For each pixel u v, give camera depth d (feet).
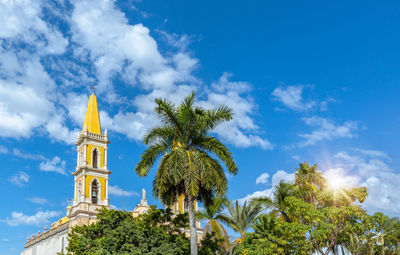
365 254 158.51
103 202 236.84
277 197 147.23
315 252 143.02
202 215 160.35
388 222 145.38
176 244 125.29
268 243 129.70
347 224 132.67
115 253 117.19
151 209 135.95
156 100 104.94
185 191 104.42
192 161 100.42
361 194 133.90
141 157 106.63
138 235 122.21
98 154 248.52
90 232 131.64
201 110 108.78
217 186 102.12
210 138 108.58
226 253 155.84
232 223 161.68
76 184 242.37
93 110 263.08
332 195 135.95
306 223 135.74
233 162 105.40
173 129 107.86
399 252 162.81
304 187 146.20
